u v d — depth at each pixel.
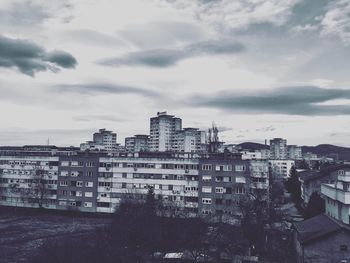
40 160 114.69
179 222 66.94
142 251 60.12
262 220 70.00
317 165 169.50
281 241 66.81
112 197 105.12
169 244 63.16
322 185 73.56
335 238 48.22
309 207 80.62
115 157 105.81
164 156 108.31
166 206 84.62
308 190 99.94
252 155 168.50
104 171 106.38
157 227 65.06
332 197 63.03
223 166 96.88
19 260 59.38
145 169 103.31
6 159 118.94
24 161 116.81
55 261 54.00
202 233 63.78
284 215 84.38
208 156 106.38
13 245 70.00
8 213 109.44
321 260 48.38
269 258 58.34
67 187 109.38
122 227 65.50
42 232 82.00
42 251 59.34
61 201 109.69
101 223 94.06
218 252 57.72
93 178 107.06
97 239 61.94
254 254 60.72
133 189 103.31
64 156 110.44
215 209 96.31
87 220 98.75
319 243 48.66
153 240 62.81
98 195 106.44
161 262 56.00
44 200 111.81
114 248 57.59
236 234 63.16
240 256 57.59
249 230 66.19
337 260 47.81
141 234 63.53
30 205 114.38
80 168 108.56
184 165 100.38
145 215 70.31
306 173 127.19
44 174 112.56
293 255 58.84
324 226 52.94
